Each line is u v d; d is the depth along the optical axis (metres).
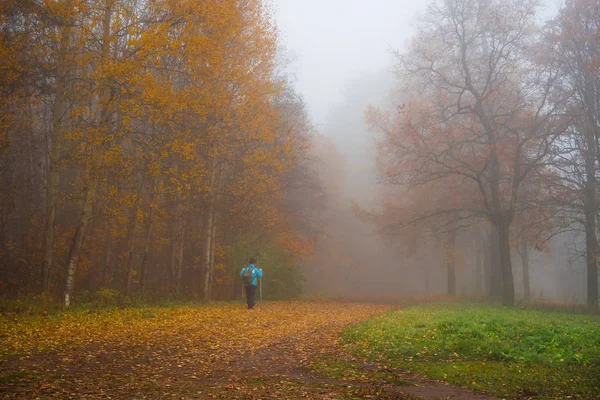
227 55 20.73
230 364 8.41
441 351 9.49
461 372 7.89
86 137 17.42
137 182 21.34
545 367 8.27
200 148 22.66
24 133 21.31
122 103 16.88
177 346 9.87
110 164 17.58
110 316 14.62
